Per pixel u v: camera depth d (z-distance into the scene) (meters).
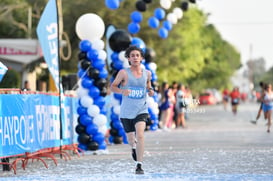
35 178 18.48
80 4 55.62
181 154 26.50
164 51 69.69
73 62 59.41
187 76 99.88
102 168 21.16
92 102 27.88
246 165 21.58
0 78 20.61
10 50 50.34
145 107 19.31
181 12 42.41
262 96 44.97
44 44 24.78
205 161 23.11
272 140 35.56
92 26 28.16
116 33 33.16
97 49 28.28
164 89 47.94
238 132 44.66
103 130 28.05
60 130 25.00
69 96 28.16
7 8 63.59
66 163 23.23
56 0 25.00
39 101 23.14
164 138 38.72
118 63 33.12
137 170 19.05
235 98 84.56
